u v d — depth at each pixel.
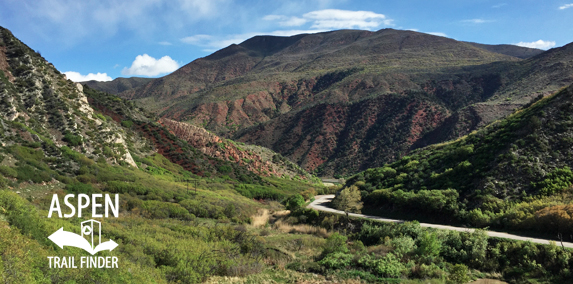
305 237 31.95
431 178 40.41
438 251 22.61
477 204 31.44
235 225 36.44
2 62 50.59
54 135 47.38
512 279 18.95
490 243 22.52
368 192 46.88
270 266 22.84
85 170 41.16
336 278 19.97
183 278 17.44
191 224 31.91
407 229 28.11
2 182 27.47
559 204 25.44
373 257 22.36
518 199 29.84
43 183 32.62
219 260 20.69
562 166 31.03
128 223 26.94
